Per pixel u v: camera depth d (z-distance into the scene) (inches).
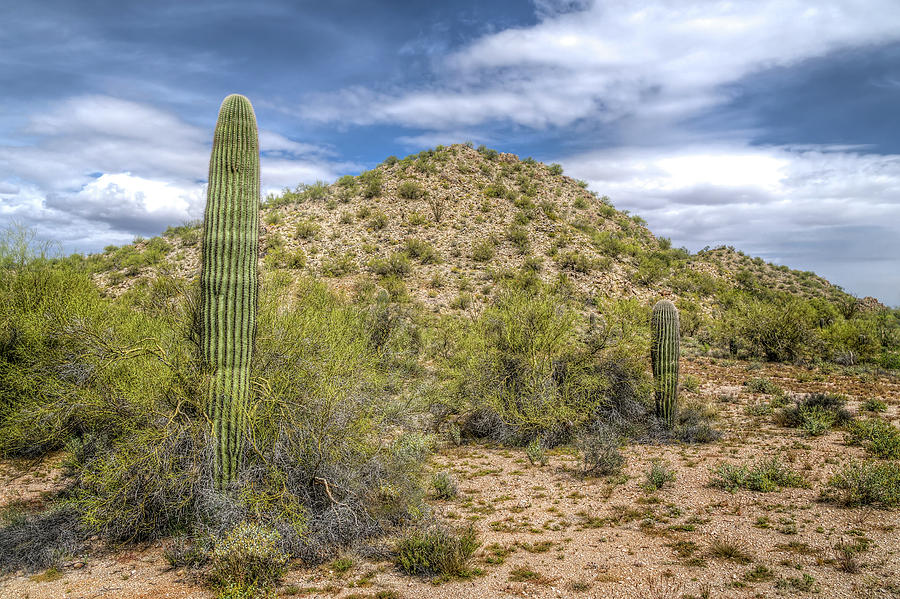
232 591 172.7
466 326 551.2
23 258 422.6
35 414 257.1
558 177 2945.4
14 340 345.7
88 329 249.9
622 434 410.6
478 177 2588.6
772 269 2556.6
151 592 181.9
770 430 418.6
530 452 353.4
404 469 268.4
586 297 1333.7
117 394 238.4
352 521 227.1
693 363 849.5
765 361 888.9
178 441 229.6
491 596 177.8
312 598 179.2
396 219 2062.0
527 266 1679.4
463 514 263.4
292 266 1343.5
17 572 200.4
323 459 232.5
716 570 191.3
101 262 1616.6
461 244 1860.2
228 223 236.8
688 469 325.4
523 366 420.5
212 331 234.8
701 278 1861.5
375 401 283.4
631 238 2322.8
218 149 240.2
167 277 307.0
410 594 181.0
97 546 220.8
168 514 224.1
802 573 185.0
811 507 252.2
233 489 224.5
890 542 207.6
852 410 478.6
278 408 247.1
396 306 923.4
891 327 1131.9
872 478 260.7
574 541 226.5
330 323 306.0
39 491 279.0
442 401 441.4
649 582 183.8
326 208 2178.9
